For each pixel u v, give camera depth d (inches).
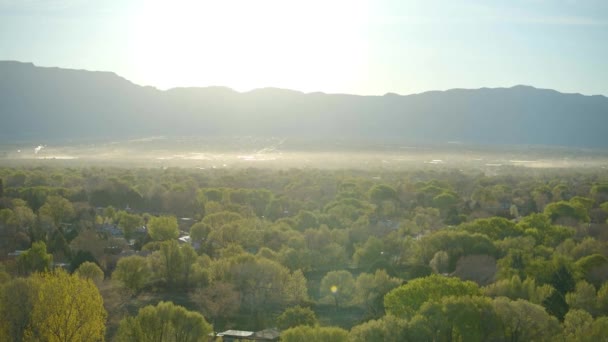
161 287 4037.9
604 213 7101.4
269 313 3644.2
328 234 5300.2
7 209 5792.3
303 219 6240.2
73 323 2701.8
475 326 2775.6
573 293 3408.0
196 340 2847.0
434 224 6505.9
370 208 7564.0
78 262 4131.4
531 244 4717.0
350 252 5393.7
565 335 2770.7
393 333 2743.6
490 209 7869.1
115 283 3740.2
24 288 2726.4
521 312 2812.5
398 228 6215.6
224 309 3604.8
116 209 7795.3
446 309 2812.5
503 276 3754.9
